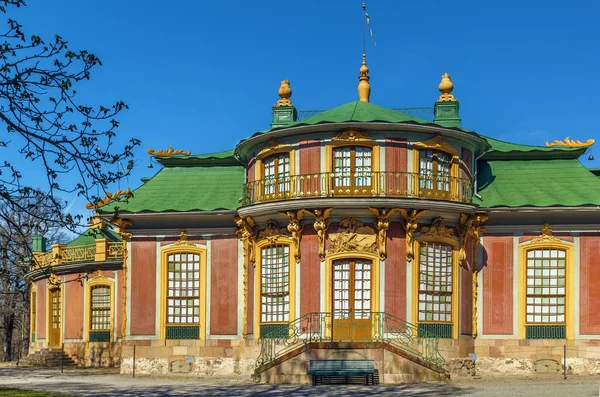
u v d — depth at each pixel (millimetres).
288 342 31406
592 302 33594
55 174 17406
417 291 31641
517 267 34094
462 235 33031
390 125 31766
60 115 17391
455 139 33438
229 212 34969
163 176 38688
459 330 32594
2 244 20062
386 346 28672
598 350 33281
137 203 36344
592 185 35188
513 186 35562
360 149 32312
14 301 61156
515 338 33719
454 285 32594
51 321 48125
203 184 37875
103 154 17766
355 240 31531
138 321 35781
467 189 33500
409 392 24906
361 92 38781
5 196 17000
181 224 36031
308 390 25922
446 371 29000
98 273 45156
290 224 32031
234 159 38562
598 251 33812
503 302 33969
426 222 32219
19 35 16953
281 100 38562
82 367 43844
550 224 34094
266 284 33281
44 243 51344
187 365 35188
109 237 49469
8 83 16859
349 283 31594
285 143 33188
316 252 31906
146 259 36094
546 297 33906
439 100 36906
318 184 31844
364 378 28516
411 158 32344
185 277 35875
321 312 31297
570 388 26250
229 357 35000
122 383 30203
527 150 36844
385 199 30812
